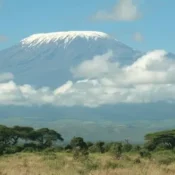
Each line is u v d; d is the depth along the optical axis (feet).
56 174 185.57
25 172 188.75
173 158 277.44
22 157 341.82
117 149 410.52
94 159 269.23
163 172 186.60
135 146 504.84
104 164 221.05
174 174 183.01
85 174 186.80
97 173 186.19
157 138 588.50
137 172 187.11
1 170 194.29
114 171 190.29
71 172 191.01
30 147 581.53
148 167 206.39
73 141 538.88
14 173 186.09
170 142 589.73
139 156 333.21
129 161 252.42
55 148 540.52
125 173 185.16
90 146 537.24
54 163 233.14
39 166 222.69
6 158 344.49
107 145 497.87
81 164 222.69
